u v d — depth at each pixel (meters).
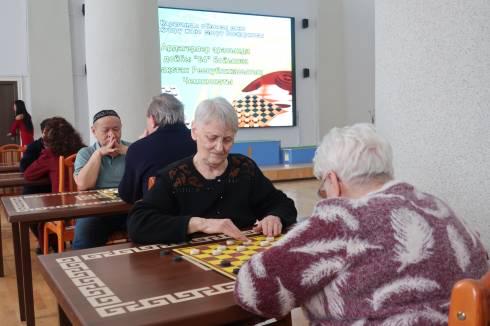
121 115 4.41
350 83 11.32
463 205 1.83
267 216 1.78
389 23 2.07
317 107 10.99
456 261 0.95
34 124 8.52
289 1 10.53
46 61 8.52
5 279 3.42
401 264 0.93
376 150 1.08
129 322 0.96
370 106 11.59
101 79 4.42
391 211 0.97
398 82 2.05
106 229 2.77
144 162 2.35
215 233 1.69
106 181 2.96
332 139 1.13
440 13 1.85
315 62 10.94
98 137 2.93
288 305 1.01
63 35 8.61
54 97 8.62
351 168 1.08
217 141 1.73
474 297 0.67
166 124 2.43
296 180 8.92
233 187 1.85
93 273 1.28
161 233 1.58
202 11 9.60
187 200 1.78
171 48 9.38
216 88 9.87
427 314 0.90
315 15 10.82
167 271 1.28
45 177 3.60
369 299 0.94
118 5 4.34
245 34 10.07
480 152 1.75
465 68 1.78
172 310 1.02
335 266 0.96
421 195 1.03
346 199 1.01
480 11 1.72
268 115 10.45
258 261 1.01
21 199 2.57
